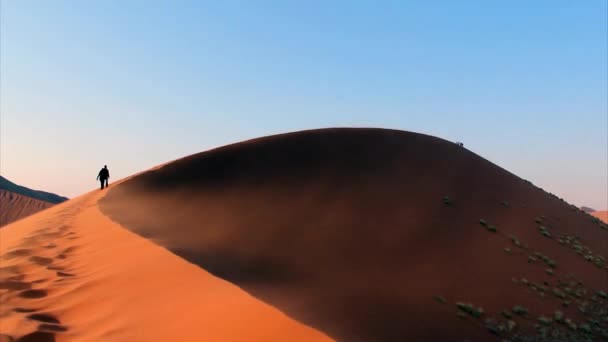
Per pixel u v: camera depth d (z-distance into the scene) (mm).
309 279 11359
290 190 21828
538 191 29328
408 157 27750
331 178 23188
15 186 109000
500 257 16922
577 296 15297
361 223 17859
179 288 7445
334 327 6141
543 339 11398
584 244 21469
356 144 28891
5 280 8742
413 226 18203
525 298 14070
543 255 18172
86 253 11156
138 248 10742
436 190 23328
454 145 33375
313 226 17234
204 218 18062
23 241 13211
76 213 19141
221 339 5195
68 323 6660
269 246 14531
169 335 5594
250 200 20625
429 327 9711
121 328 6027
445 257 15805
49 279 8883
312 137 30078
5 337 5742
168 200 21719
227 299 6547
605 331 13023
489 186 26156
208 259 10320
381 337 7023
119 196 22734
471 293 13438
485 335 10852
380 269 13758
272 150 28016
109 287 7965
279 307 6207
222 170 25734
